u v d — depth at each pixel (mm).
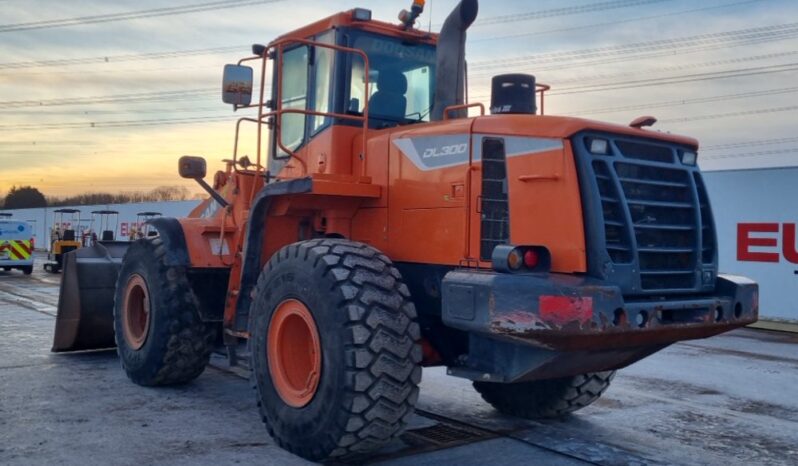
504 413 5762
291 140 5785
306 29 5691
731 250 12336
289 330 4715
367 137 5195
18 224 21938
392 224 4930
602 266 3963
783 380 7320
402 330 4242
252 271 5324
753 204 12086
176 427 5148
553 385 5395
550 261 3971
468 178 4395
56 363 7453
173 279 6160
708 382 7164
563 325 3684
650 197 4340
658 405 6160
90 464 4297
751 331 11359
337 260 4422
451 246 4504
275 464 4375
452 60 5285
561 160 4078
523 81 4695
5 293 15406
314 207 5180
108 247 8305
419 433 5156
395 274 4469
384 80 5562
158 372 6184
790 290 11594
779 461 4719
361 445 4219
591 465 4535
